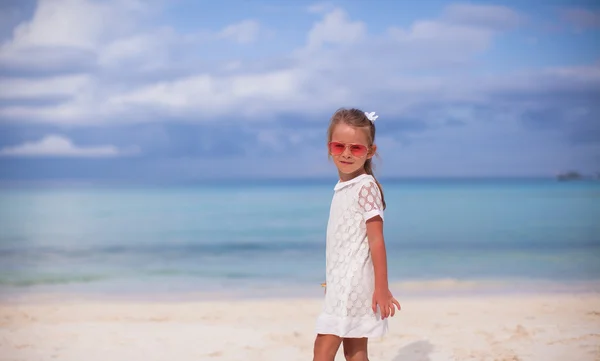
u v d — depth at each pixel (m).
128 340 4.62
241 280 7.53
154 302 6.19
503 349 4.29
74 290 6.99
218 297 6.48
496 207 14.48
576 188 19.45
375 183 3.13
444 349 4.30
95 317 5.41
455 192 19.05
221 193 20.33
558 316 5.27
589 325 4.95
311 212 14.16
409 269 7.81
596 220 11.87
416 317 5.26
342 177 3.24
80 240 10.88
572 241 9.70
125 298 6.46
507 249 9.16
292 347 4.40
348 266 3.05
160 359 4.15
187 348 4.39
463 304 5.79
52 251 9.94
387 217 12.80
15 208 15.77
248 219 13.09
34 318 5.39
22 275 8.01
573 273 7.40
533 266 7.87
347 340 3.15
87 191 21.44
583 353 4.20
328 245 3.17
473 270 7.68
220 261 8.95
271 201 17.09
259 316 5.39
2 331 4.93
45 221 13.21
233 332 4.83
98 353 4.31
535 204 14.91
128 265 8.73
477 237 10.22
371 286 3.04
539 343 4.43
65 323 5.17
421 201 16.19
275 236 10.97
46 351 4.36
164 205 16.09
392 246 9.59
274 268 8.34
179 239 10.85
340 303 3.02
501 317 5.24
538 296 6.16
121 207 15.73
